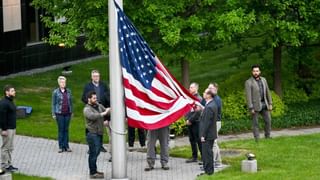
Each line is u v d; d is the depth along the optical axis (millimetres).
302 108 32531
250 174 20391
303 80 34594
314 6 30188
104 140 26359
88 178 21469
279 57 32812
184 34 28266
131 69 19969
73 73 41031
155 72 20047
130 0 27672
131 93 19938
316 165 21500
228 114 30844
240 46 32781
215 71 40594
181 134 28188
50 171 22375
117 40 20031
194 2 28516
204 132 20469
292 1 29875
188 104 20328
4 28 39156
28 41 41594
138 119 19906
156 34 28688
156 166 22547
